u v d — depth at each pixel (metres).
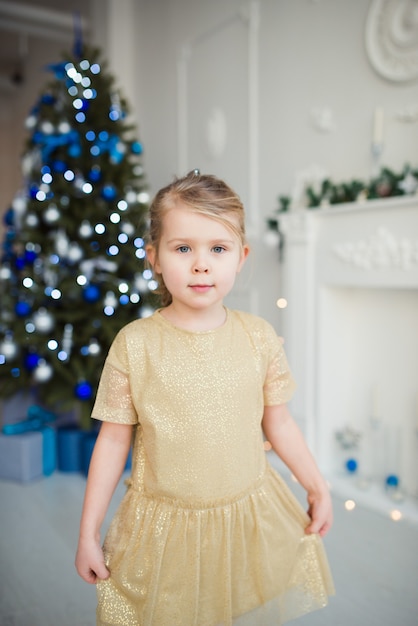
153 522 0.87
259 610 0.91
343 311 2.28
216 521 0.86
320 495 1.00
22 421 2.44
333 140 2.24
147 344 0.90
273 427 1.01
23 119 5.32
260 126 2.61
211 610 0.87
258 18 2.58
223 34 2.81
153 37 3.39
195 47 3.04
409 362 2.07
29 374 2.51
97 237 2.50
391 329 2.12
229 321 0.94
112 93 2.64
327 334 2.25
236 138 2.77
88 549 0.86
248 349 0.93
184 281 0.85
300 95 2.38
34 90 4.98
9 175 5.72
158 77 3.37
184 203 0.84
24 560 1.64
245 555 0.89
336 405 2.32
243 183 2.74
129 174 2.62
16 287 2.57
